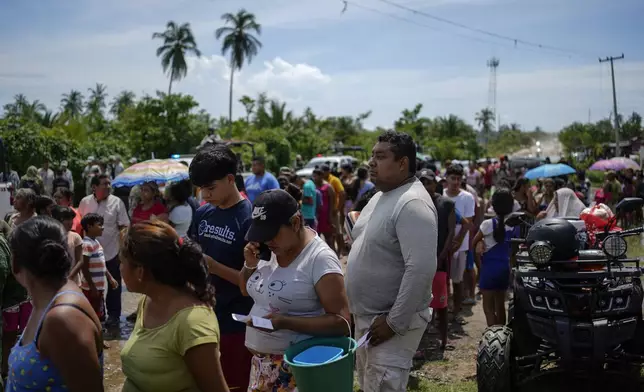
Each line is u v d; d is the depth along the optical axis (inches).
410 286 135.0
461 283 303.1
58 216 242.1
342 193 505.7
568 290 175.8
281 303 121.7
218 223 156.5
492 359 179.2
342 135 2659.9
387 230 142.6
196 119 1569.9
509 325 196.9
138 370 99.0
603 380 195.3
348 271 151.4
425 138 2679.6
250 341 128.8
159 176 354.3
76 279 246.4
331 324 118.4
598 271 175.6
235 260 153.9
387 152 145.5
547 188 429.7
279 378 122.6
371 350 143.7
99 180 302.8
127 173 359.3
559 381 206.5
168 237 99.6
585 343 171.2
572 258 179.2
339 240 482.9
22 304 207.5
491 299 249.4
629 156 1812.3
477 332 284.4
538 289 180.1
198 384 98.9
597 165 868.6
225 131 1886.1
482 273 250.7
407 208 138.9
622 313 177.5
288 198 120.7
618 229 219.0
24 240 103.2
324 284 119.6
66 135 1088.2
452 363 240.7
